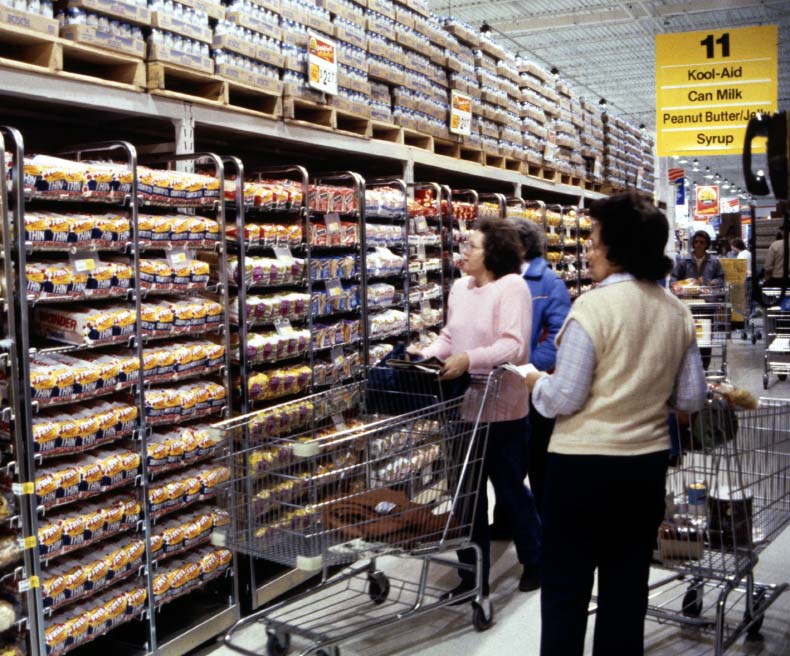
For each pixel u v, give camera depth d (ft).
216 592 12.23
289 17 14.17
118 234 10.13
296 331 13.76
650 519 8.18
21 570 8.89
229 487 10.31
